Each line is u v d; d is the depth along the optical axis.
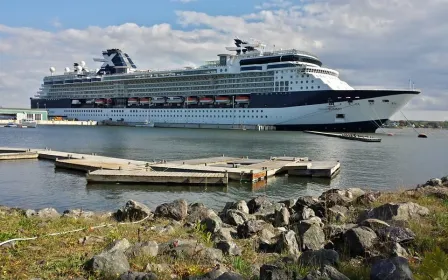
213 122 114.38
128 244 8.95
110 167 30.02
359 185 28.38
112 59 144.00
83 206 20.31
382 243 8.62
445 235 9.31
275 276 6.82
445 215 11.27
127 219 13.30
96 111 140.88
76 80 146.50
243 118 109.06
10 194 23.08
